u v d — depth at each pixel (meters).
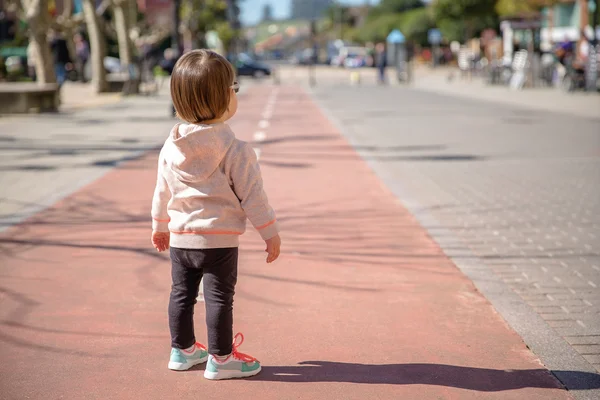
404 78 57.19
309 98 37.78
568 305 6.30
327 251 8.02
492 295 6.53
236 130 21.44
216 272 4.56
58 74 38.56
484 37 65.12
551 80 42.66
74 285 6.79
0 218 9.68
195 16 77.62
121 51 40.75
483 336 5.54
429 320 5.88
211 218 4.43
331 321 5.85
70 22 39.53
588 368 4.95
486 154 15.94
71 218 9.69
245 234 8.74
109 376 4.82
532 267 7.46
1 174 13.44
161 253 7.91
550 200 10.89
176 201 4.50
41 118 25.67
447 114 26.58
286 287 6.74
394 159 15.35
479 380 4.76
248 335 5.55
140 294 6.53
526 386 4.67
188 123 4.45
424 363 5.03
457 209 10.29
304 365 4.99
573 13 60.69
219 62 4.36
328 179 12.86
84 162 15.02
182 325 4.80
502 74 47.94
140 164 14.72
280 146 17.67
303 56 126.69
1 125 23.09
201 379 4.76
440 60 109.31
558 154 15.75
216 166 4.40
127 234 8.78
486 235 8.78
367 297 6.46
